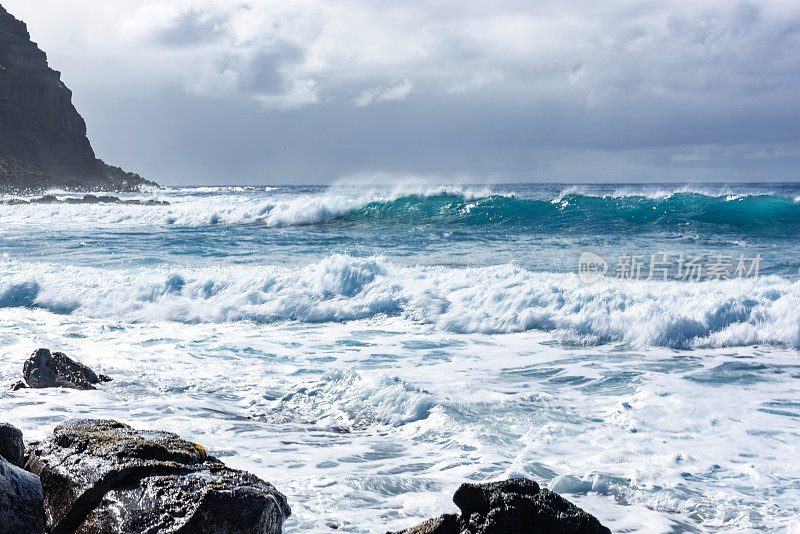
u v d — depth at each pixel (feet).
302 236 74.02
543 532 11.03
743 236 69.82
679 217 79.41
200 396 23.63
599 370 27.30
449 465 17.67
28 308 40.65
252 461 17.74
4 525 10.89
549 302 36.47
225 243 67.72
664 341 31.63
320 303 38.93
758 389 24.38
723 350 30.53
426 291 39.70
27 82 400.26
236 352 30.50
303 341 32.78
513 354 30.19
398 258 56.24
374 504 14.98
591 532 11.01
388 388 23.34
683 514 15.10
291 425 21.09
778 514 14.92
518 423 20.84
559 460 18.04
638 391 24.18
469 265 52.01
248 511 10.75
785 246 61.98
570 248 61.52
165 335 34.04
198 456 12.96
